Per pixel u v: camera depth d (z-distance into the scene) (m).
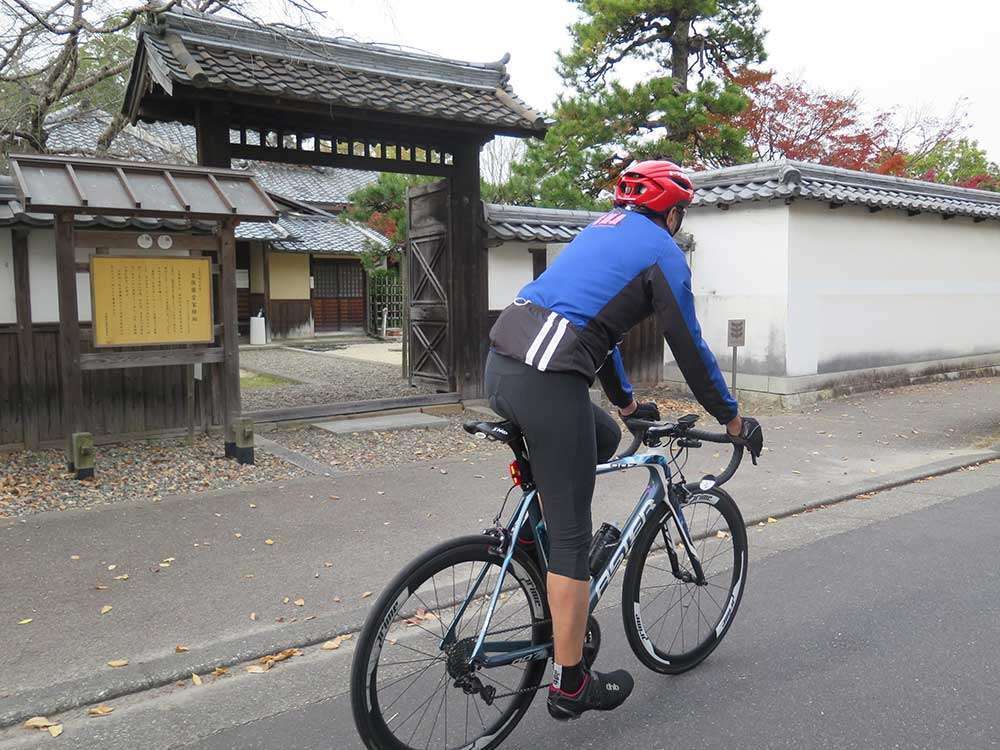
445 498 5.40
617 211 2.56
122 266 5.82
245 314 19.83
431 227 9.38
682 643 3.11
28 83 9.27
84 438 5.68
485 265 8.94
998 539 4.64
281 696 2.92
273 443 7.06
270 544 4.45
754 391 9.92
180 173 6.08
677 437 2.87
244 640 3.28
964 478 6.18
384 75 8.09
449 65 8.62
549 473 2.33
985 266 12.41
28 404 6.60
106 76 9.48
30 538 4.48
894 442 7.46
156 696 2.91
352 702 2.27
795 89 21.12
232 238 6.21
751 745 2.58
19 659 3.10
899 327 11.04
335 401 9.44
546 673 3.01
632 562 2.87
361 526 4.78
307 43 7.82
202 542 4.46
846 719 2.73
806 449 7.16
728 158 16.03
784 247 9.48
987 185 23.83
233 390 6.38
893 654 3.21
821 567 4.21
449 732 2.60
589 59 16.70
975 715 2.74
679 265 2.37
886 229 10.70
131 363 5.90
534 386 2.29
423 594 2.53
